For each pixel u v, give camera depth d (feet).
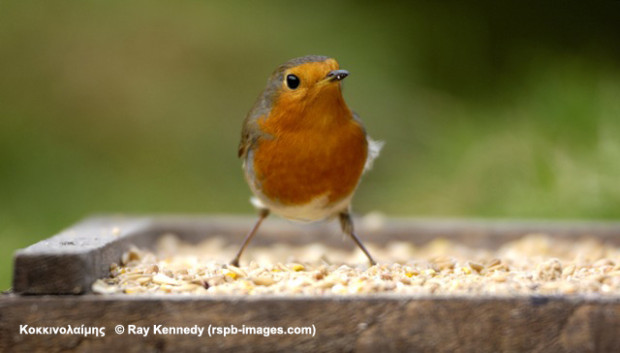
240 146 27.17
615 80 43.86
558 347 19.16
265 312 19.36
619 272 22.74
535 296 19.30
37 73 52.21
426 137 45.93
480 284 21.13
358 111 48.75
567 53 50.42
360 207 44.75
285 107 24.72
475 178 42.32
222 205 48.75
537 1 55.11
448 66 52.01
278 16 54.29
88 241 23.36
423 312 19.27
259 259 29.89
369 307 19.30
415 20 53.78
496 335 19.22
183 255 31.14
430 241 33.58
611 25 53.72
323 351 19.29
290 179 25.35
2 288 39.17
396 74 50.67
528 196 40.16
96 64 52.75
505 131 43.04
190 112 52.08
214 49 53.52
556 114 41.98
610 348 19.11
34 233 44.91
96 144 50.83
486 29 53.88
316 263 26.14
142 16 54.08
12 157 49.37
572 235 33.09
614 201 38.83
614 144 40.16
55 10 53.83
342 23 53.31
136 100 52.16
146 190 48.88
